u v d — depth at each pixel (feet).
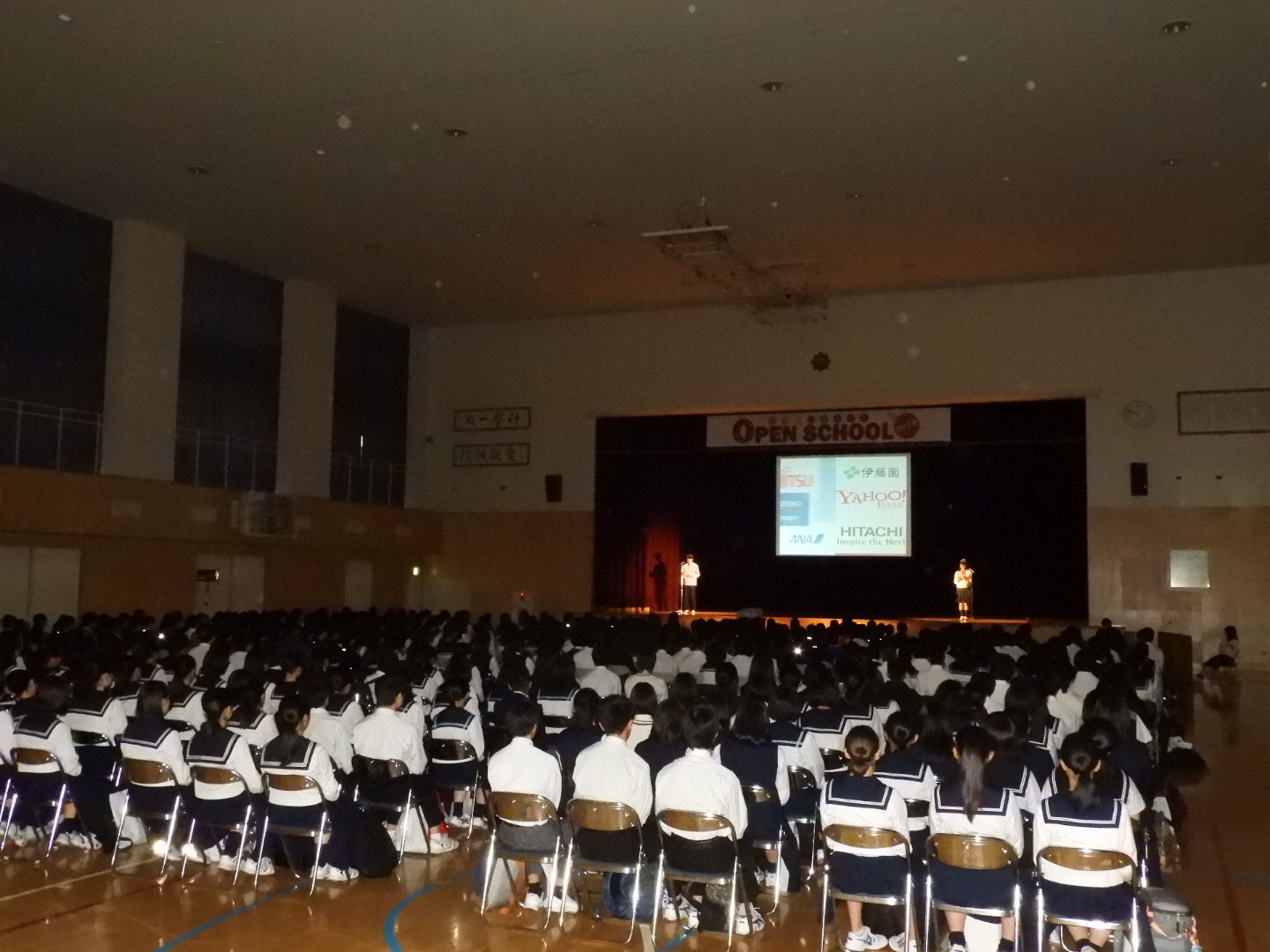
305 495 69.77
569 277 67.46
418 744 23.16
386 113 43.39
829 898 20.29
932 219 55.26
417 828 23.85
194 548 61.21
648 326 77.56
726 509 76.69
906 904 17.01
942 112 42.42
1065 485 68.49
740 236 58.23
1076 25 35.68
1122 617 65.62
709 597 76.69
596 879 22.68
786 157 47.16
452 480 82.43
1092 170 48.32
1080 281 67.26
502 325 81.76
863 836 16.96
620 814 18.33
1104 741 18.89
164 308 59.52
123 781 23.48
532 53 38.11
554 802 19.44
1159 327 65.62
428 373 83.61
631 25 36.09
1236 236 57.93
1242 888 23.02
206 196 53.62
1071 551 68.13
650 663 33.63
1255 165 47.55
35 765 22.74
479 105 42.42
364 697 26.20
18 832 24.45
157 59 39.09
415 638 36.11
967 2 34.32
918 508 72.38
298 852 21.80
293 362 69.51
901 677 29.91
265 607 66.23
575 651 37.83
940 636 39.88
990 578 70.38
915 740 19.88
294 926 19.24
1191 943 16.31
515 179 50.37
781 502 75.15
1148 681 32.73
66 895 20.71
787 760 21.12
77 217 56.59
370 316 79.20
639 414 77.51
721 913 19.29
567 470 79.36
